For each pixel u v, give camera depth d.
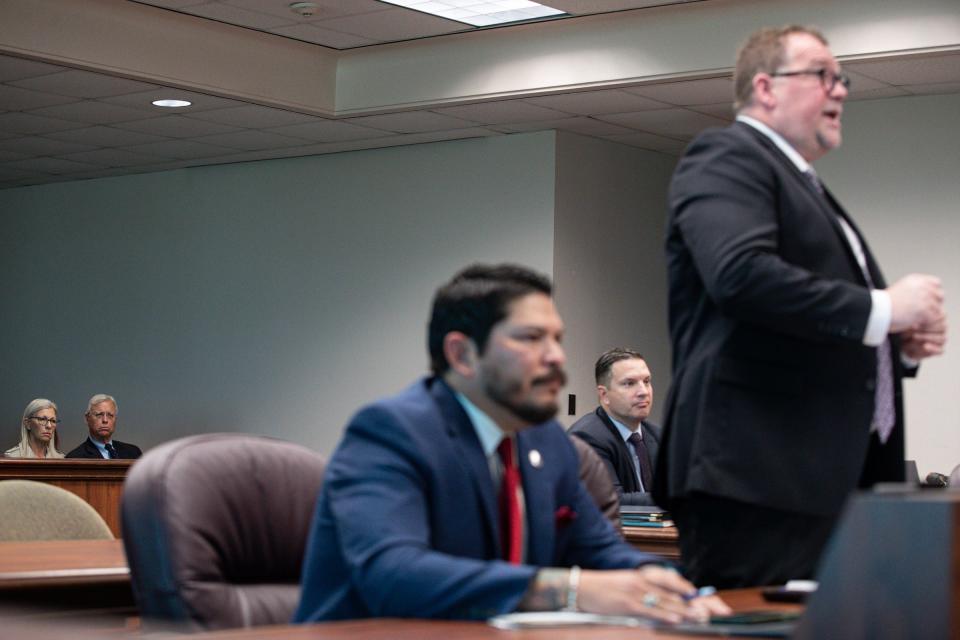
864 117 8.05
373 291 9.85
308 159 10.28
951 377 7.71
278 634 1.43
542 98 8.06
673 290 2.25
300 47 8.43
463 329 1.83
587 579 1.58
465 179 9.43
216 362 10.73
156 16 7.80
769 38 2.26
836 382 2.11
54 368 11.82
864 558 1.19
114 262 11.45
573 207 9.12
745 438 2.09
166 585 2.19
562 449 2.06
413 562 1.64
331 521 1.79
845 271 2.15
